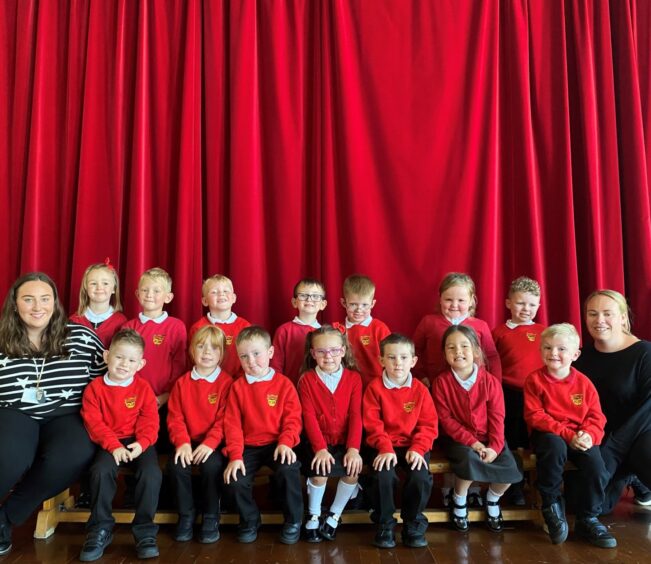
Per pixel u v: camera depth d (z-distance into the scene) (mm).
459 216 2732
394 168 2764
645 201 2773
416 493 1926
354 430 2082
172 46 2783
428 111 2764
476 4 2766
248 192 2688
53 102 2795
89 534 1830
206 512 1976
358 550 1893
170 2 2793
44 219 2764
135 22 2797
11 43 2836
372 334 2469
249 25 2730
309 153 2826
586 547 1904
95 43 2764
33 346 2041
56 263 2783
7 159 2793
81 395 2064
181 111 2760
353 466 1950
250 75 2721
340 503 2018
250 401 2094
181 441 2010
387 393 2135
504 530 2055
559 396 2102
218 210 2754
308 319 2471
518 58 2760
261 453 2053
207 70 2768
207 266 2768
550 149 2803
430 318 2523
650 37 2852
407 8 2781
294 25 2771
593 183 2752
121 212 2719
